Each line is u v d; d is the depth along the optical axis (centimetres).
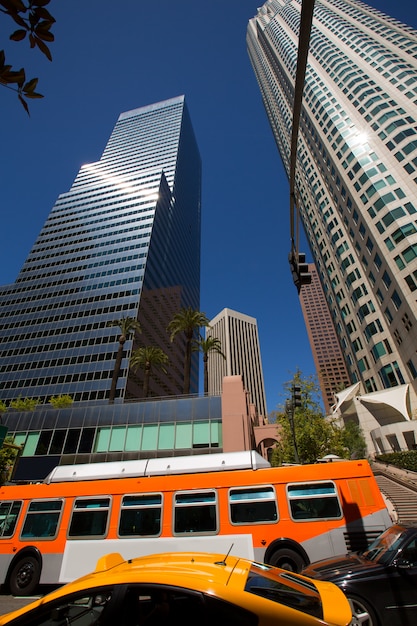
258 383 14562
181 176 12094
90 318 7125
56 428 3372
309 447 2994
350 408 4756
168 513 932
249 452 1035
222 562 368
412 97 5206
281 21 11088
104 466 1089
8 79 231
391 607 514
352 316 5584
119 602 295
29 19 215
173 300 9125
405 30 7306
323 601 340
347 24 8231
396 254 4116
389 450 3731
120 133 13438
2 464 2830
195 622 279
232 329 15288
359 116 5691
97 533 945
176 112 13575
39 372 6656
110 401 3706
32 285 8250
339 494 884
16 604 849
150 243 8056
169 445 2962
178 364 8800
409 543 581
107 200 9600
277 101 10631
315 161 7150
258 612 280
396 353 4397
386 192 4497
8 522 1038
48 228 9494
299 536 842
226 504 918
